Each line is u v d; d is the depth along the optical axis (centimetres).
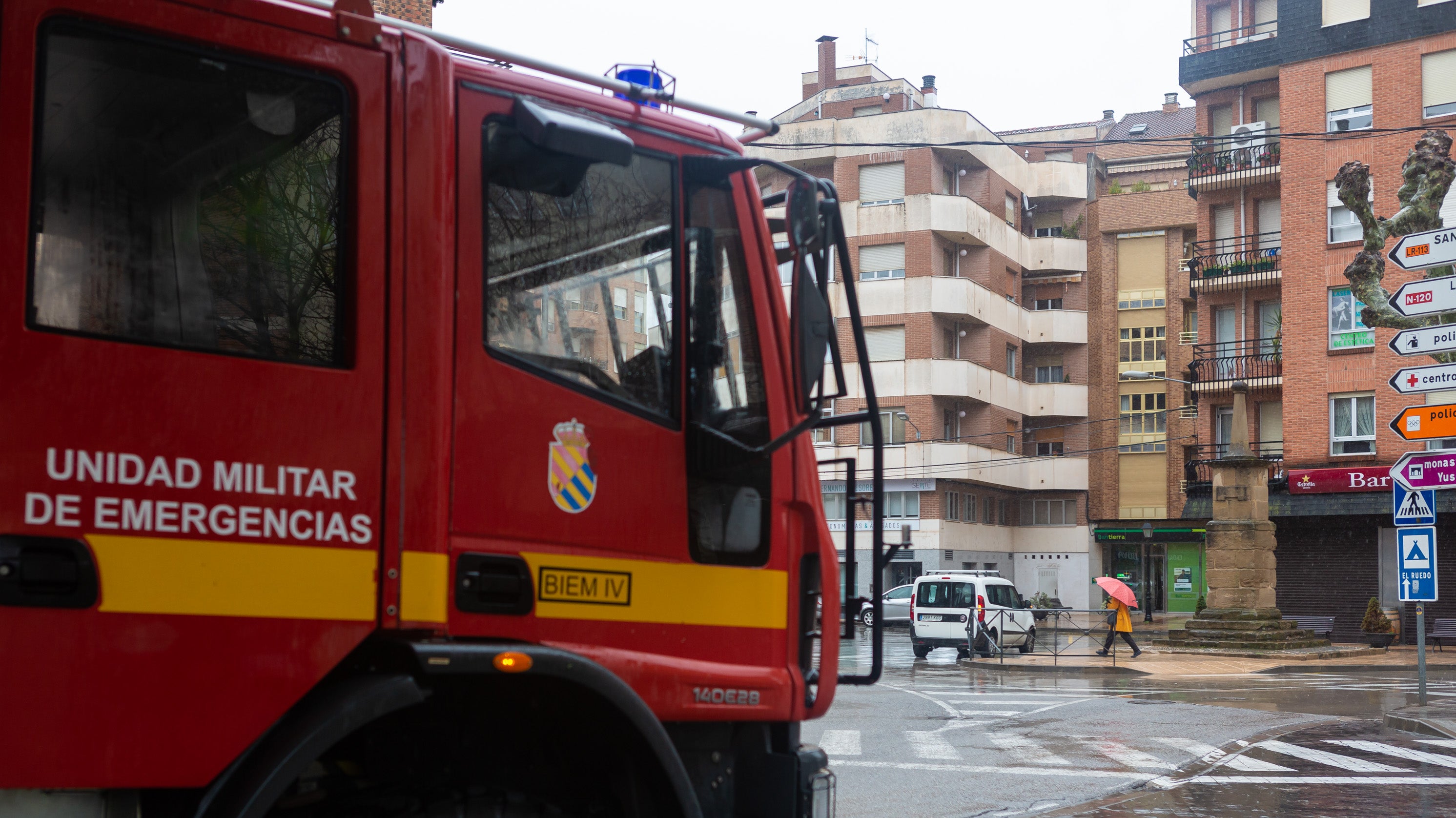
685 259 379
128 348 279
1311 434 3609
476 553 319
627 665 344
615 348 356
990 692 1923
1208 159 4200
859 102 5341
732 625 375
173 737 272
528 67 364
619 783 346
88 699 264
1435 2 3491
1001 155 5297
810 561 401
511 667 310
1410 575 1574
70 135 280
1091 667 2409
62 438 269
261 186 303
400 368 312
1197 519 5144
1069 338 5466
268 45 306
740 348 387
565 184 352
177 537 278
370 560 301
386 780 326
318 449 298
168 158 293
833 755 1182
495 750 342
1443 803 921
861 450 4719
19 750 257
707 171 387
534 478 333
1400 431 1351
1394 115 3547
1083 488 5362
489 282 332
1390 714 1463
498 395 329
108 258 282
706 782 380
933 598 2830
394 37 324
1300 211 3678
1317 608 3594
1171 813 880
